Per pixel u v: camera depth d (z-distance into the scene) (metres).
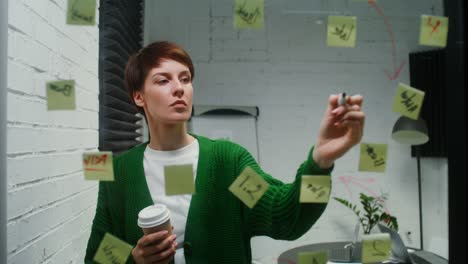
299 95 2.70
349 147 0.59
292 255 1.79
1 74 0.79
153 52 0.80
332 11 2.71
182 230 0.78
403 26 2.76
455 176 0.50
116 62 1.77
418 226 2.73
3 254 0.78
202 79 2.67
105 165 0.66
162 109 0.77
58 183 1.09
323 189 0.63
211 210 0.77
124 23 1.90
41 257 0.99
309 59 2.71
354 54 2.73
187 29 2.68
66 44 1.14
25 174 0.89
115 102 1.71
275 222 0.71
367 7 2.73
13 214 0.84
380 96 2.73
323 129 0.61
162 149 0.84
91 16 0.64
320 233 2.66
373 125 2.72
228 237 0.77
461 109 0.49
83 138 1.30
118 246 0.69
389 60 2.74
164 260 0.68
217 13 2.69
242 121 2.57
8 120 0.81
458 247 0.49
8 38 0.81
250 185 0.67
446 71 0.51
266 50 2.70
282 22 2.70
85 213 1.32
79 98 1.25
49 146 1.03
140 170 0.82
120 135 1.79
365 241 0.65
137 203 0.80
